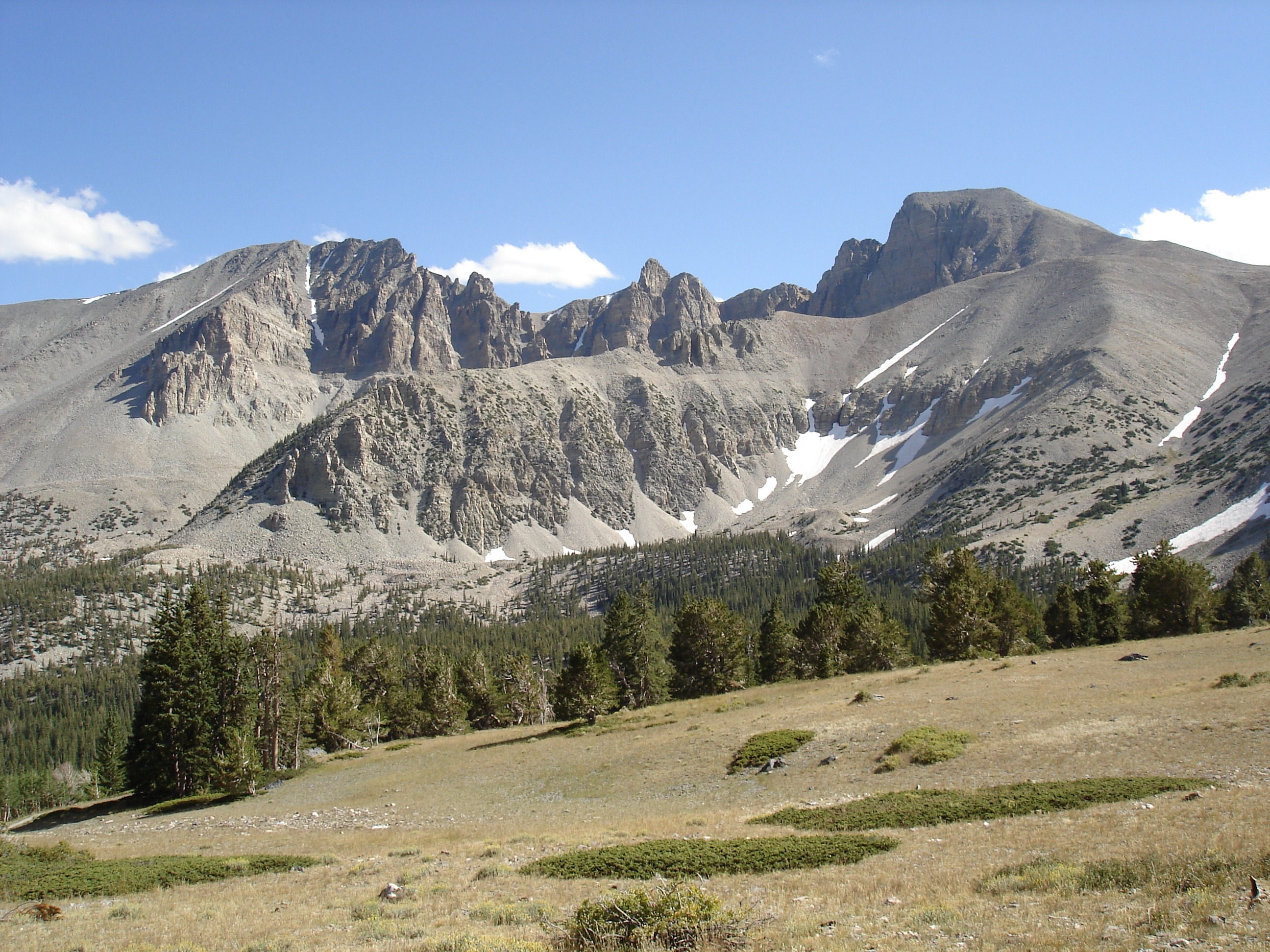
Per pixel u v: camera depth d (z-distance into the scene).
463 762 72.00
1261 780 32.72
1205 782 33.03
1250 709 43.25
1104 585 108.38
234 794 72.75
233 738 73.88
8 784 121.75
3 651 195.88
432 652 129.62
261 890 32.53
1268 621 99.94
